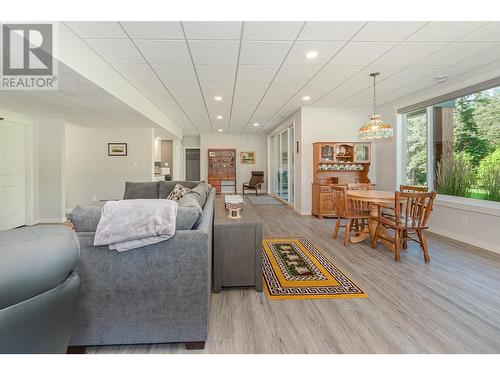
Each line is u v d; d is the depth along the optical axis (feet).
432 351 4.92
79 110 14.32
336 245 11.78
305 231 14.39
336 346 5.08
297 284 7.84
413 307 6.52
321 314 6.23
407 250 11.00
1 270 2.17
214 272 7.37
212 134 33.71
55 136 16.61
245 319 6.02
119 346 5.11
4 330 2.23
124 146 21.07
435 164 14.47
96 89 10.46
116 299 4.87
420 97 14.67
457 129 13.02
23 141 15.76
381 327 5.69
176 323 4.97
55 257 2.57
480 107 11.84
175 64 10.68
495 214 10.61
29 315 2.42
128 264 4.86
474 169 12.16
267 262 9.69
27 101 12.50
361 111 18.80
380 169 18.58
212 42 8.84
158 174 25.98
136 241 4.75
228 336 5.39
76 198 20.77
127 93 12.91
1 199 14.49
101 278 4.83
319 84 13.41
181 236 4.93
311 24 7.81
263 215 19.22
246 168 34.24
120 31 8.14
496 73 10.57
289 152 23.12
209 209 7.91
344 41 8.87
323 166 18.70
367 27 8.01
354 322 5.89
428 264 9.41
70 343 4.83
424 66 11.10
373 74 11.99
